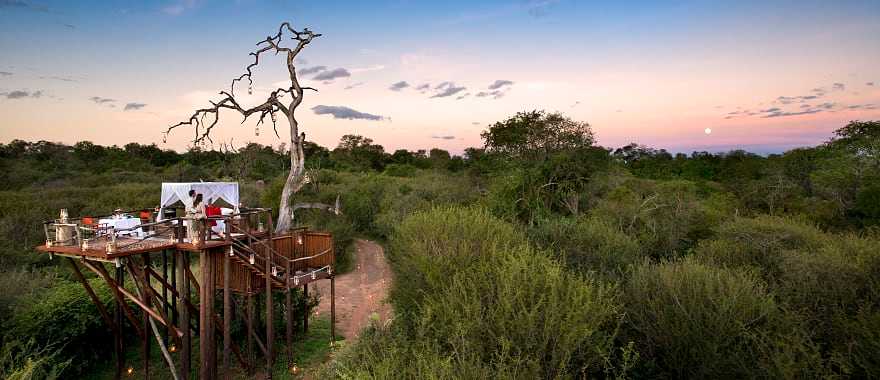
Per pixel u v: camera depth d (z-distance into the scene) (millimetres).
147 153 71875
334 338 14906
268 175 51125
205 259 11391
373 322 9766
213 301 12266
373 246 31859
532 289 7363
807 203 30703
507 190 29344
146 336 12664
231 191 13945
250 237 12648
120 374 12734
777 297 9117
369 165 80562
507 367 6016
